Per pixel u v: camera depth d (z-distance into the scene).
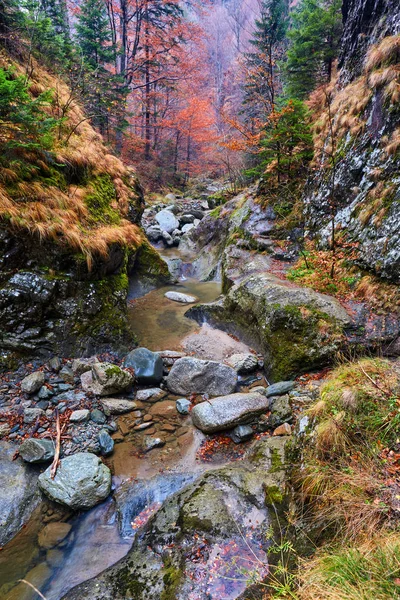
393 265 5.71
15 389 4.79
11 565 3.03
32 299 5.21
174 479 3.96
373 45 8.14
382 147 6.82
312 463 3.20
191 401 5.25
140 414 4.96
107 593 2.74
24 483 3.71
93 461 3.88
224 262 9.93
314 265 7.31
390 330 5.31
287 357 5.54
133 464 4.16
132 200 9.99
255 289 6.96
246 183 16.78
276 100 14.09
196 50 33.44
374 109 7.23
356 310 5.81
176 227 16.17
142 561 2.98
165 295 9.62
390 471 2.67
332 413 3.36
